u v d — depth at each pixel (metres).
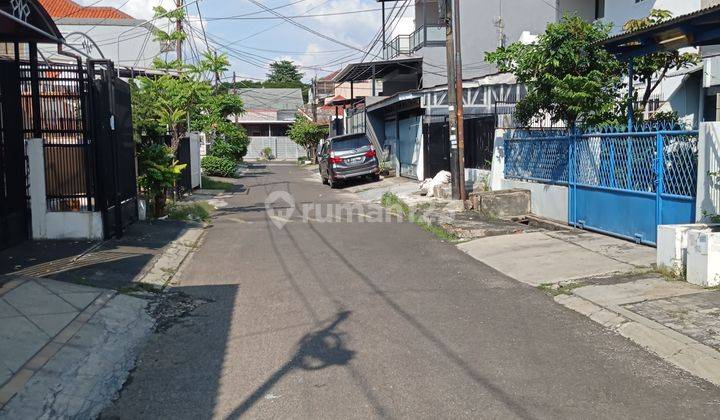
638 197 10.09
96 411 4.77
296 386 5.14
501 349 5.93
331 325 6.73
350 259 10.22
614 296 7.36
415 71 31.16
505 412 4.59
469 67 28.28
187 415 4.67
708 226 8.05
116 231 11.20
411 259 10.19
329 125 46.16
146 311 7.36
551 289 8.04
